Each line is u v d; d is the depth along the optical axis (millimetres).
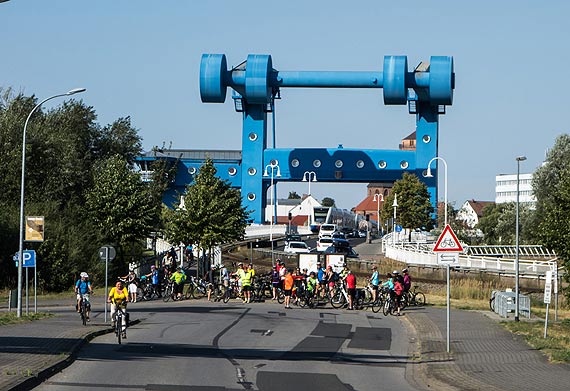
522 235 94000
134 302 44812
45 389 15586
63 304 43375
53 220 56625
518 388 16500
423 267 65438
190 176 113375
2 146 61625
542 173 87562
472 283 58969
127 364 19703
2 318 31578
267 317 36062
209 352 23250
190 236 58500
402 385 17844
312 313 38844
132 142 88438
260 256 78312
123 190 59969
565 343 25703
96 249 57250
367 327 32438
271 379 18156
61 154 65125
